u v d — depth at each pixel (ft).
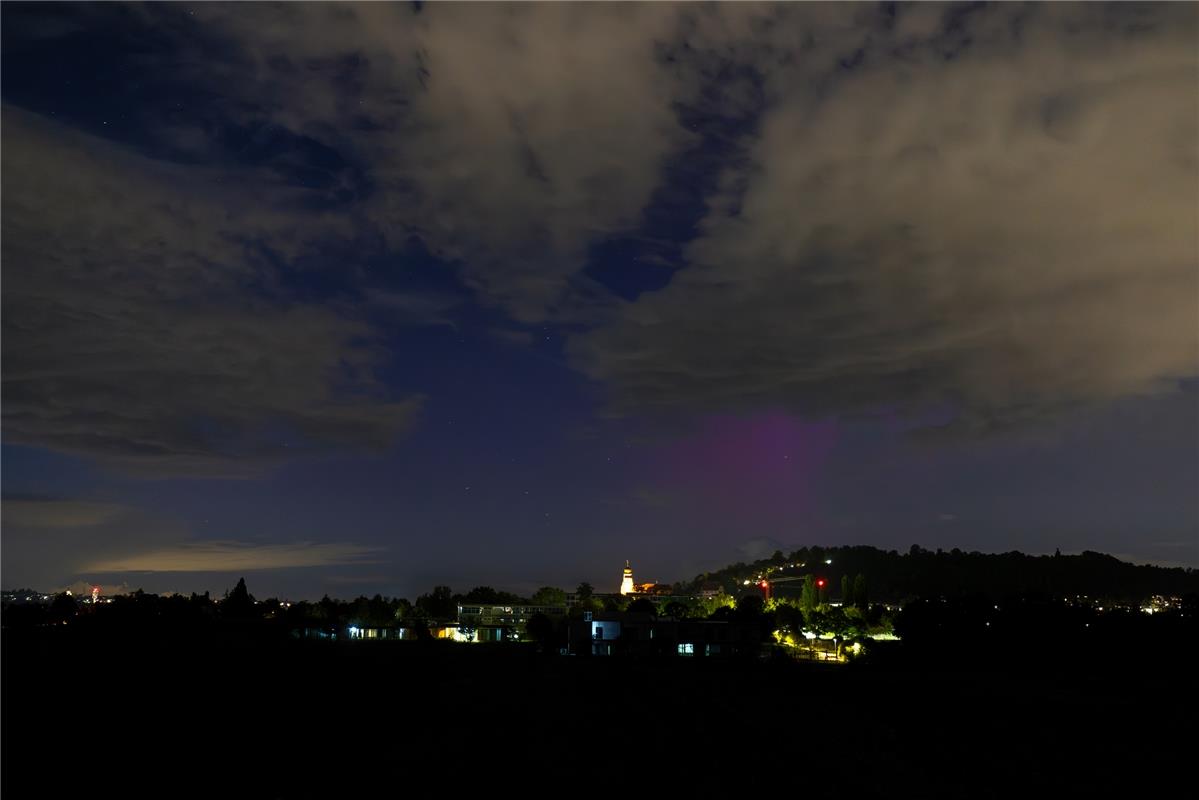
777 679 226.79
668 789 91.66
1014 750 120.16
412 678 201.16
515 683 206.08
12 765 96.84
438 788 90.53
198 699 145.28
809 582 586.86
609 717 143.43
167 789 89.45
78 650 177.99
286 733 120.57
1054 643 294.25
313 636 500.74
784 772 101.60
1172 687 205.87
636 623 414.62
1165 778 105.50
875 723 142.00
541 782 93.50
